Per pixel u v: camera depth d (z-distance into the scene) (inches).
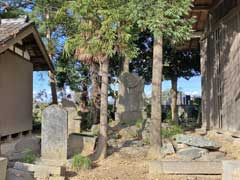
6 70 463.8
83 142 386.0
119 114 554.3
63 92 805.9
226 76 430.9
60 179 265.7
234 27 398.6
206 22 529.3
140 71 850.8
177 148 350.3
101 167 315.3
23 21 457.4
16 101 501.0
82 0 310.8
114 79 808.9
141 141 407.8
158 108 347.6
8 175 256.7
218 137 426.0
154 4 297.3
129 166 317.4
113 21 308.0
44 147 331.6
